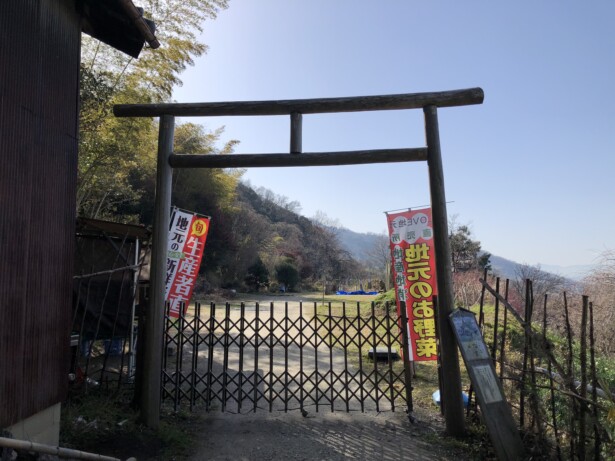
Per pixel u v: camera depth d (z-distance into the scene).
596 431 3.23
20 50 3.23
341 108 4.82
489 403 3.89
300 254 42.38
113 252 6.30
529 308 3.90
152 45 4.52
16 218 3.15
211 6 9.33
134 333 7.12
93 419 4.46
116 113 4.99
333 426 4.78
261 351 8.93
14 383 3.11
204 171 24.20
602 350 8.09
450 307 4.56
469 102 4.69
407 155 4.77
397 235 6.61
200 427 4.74
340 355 8.48
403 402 5.60
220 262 27.59
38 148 3.43
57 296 3.67
